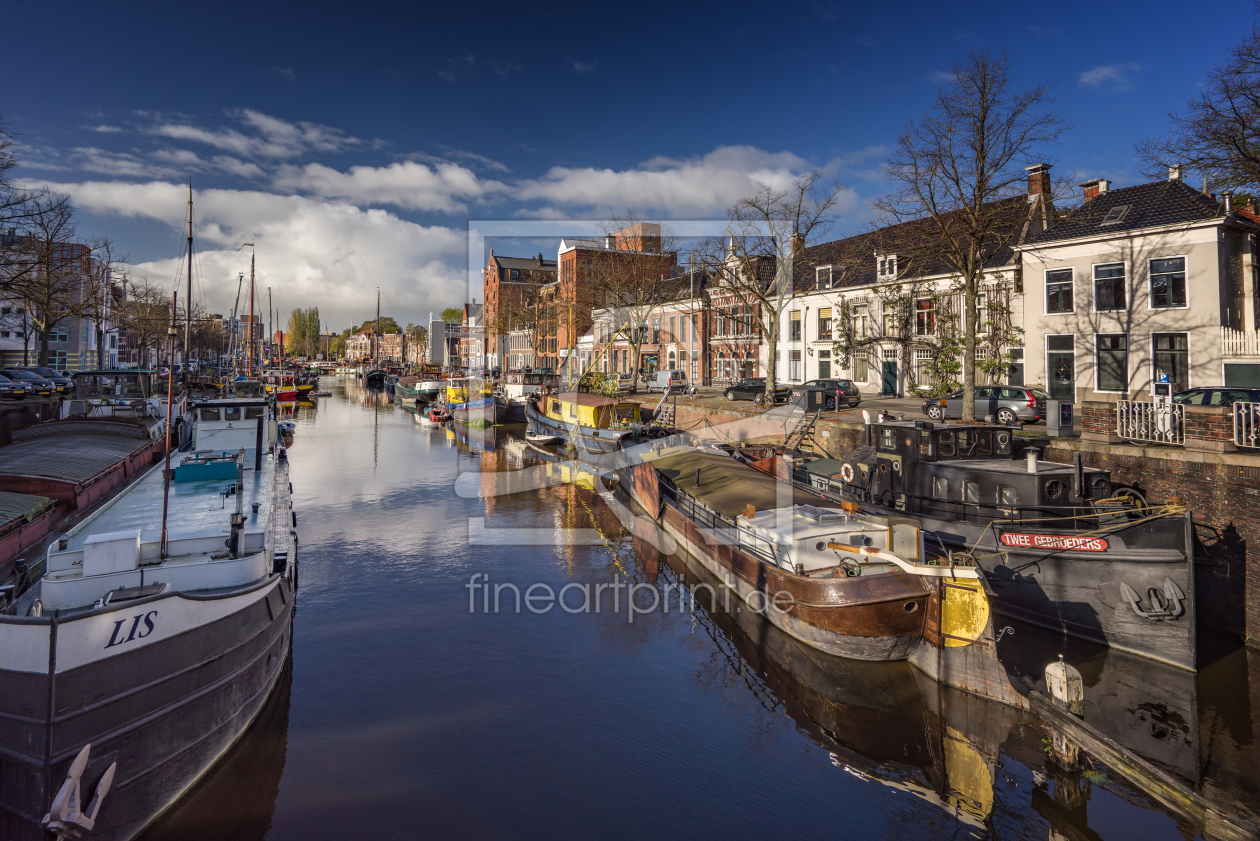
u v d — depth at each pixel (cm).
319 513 2500
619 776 938
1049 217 2886
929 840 811
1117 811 855
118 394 3109
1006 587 1408
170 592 828
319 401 8038
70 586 904
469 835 809
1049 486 1374
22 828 728
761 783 927
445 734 1035
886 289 3866
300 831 812
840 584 1245
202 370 8381
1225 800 860
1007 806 877
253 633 1006
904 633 1236
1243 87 1948
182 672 849
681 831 826
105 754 765
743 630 1456
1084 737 920
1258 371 2352
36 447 1914
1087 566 1298
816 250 4712
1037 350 3045
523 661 1296
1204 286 2523
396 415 6312
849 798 897
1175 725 1031
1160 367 2652
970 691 1159
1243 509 1305
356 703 1123
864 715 1109
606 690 1186
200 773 894
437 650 1338
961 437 1582
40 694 717
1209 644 1309
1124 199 2898
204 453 1709
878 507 1664
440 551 2020
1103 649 1280
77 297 5391
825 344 4375
